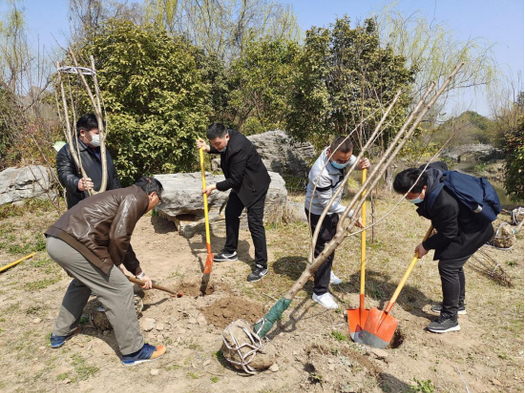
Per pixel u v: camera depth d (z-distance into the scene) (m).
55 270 4.92
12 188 7.34
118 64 7.89
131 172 8.18
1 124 8.70
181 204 5.75
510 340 3.49
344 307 4.00
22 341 3.33
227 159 4.29
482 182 3.42
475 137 18.52
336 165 3.60
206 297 4.04
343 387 2.72
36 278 4.68
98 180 3.78
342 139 3.52
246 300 4.01
